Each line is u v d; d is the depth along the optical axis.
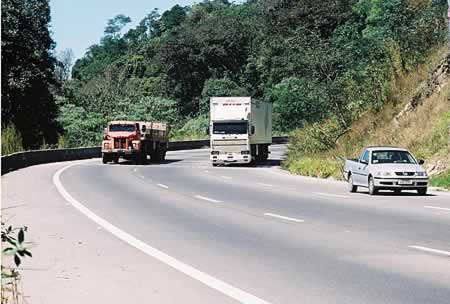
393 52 68.81
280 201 33.88
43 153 75.06
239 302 12.75
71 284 14.56
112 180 49.41
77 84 189.75
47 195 36.69
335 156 61.44
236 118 73.69
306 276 15.22
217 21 194.62
